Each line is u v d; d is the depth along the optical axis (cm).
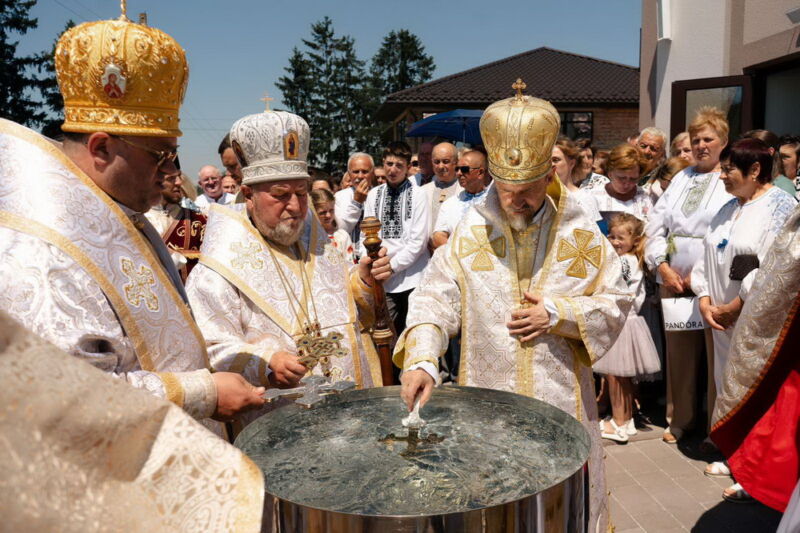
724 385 278
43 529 62
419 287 240
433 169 624
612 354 423
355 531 115
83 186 148
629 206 482
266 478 142
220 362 205
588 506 147
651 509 348
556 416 165
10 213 136
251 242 232
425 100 2116
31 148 143
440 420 179
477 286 230
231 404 156
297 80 5925
